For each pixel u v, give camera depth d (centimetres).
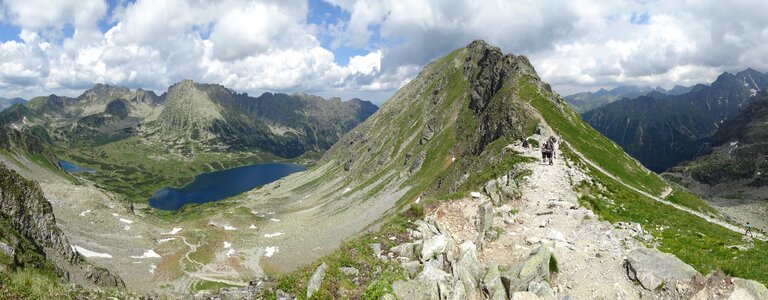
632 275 2286
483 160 9850
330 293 1995
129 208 16025
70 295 2072
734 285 1978
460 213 3219
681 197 10850
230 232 13975
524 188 4297
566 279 2345
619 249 2609
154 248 11794
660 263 2252
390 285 1969
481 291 2195
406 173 18075
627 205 4444
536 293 2097
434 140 18875
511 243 2842
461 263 2277
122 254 10931
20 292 1897
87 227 12344
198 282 9606
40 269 5066
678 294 2081
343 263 2212
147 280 9500
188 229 14225
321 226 14138
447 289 2061
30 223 7144
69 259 7144
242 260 11238
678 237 3175
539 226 3119
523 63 15812
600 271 2378
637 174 10950
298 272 2214
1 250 4591
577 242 2780
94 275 7119
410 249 2417
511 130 10825
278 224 15550
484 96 16950
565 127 11088
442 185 11325
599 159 9931
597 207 3969
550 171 5147
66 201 13925
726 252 2786
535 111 11444
